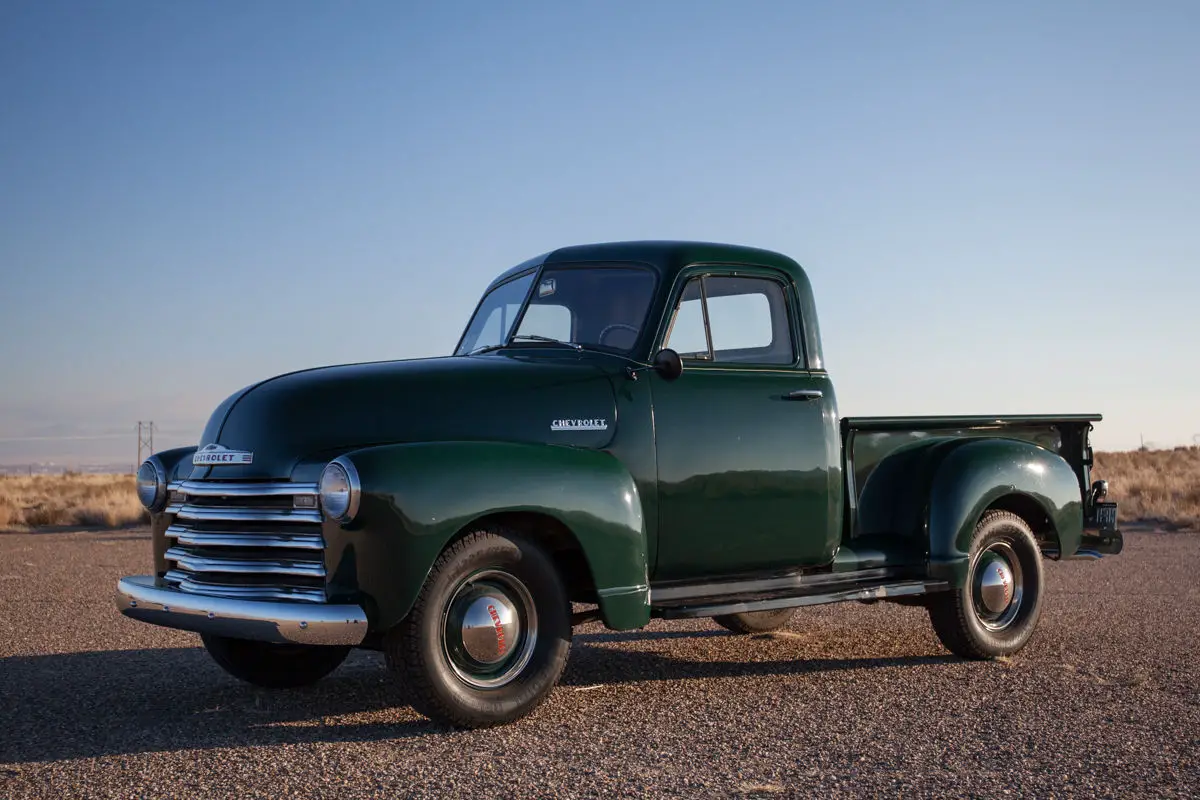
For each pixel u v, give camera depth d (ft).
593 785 12.76
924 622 26.63
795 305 19.93
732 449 18.39
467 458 15.12
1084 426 23.82
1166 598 30.25
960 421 21.93
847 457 20.54
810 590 19.17
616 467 16.56
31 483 148.56
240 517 15.37
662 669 20.66
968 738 15.02
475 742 14.69
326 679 19.88
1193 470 106.52
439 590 14.85
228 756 14.12
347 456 14.57
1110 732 15.35
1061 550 22.45
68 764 13.82
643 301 18.42
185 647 23.21
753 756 14.05
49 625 26.25
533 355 18.66
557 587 15.85
